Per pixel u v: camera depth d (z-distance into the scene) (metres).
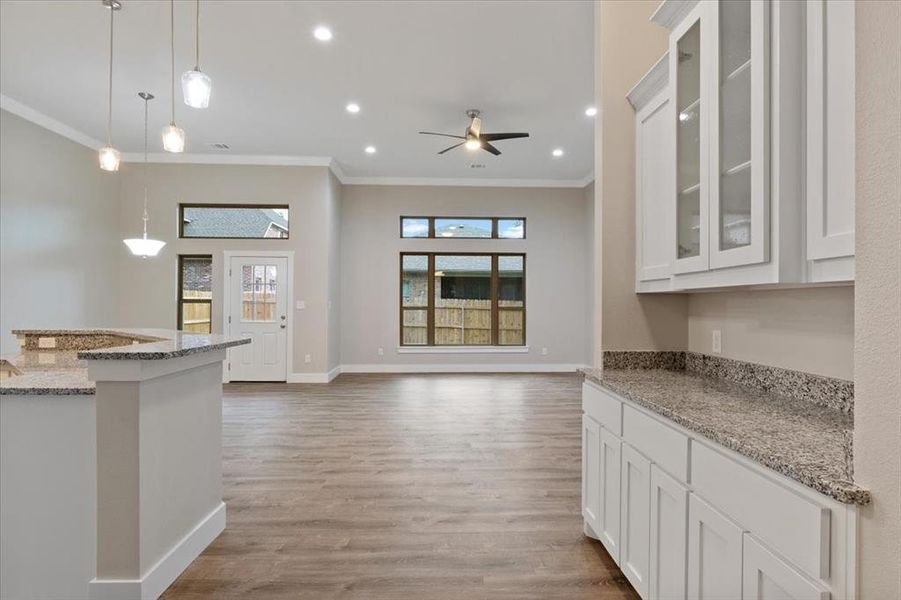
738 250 1.55
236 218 7.22
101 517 1.89
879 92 0.82
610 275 2.51
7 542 1.95
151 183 7.03
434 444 4.06
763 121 1.41
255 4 3.37
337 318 7.86
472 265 8.34
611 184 2.52
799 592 0.98
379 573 2.14
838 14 1.23
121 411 1.89
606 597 1.97
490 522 2.62
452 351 8.16
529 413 5.20
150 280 7.02
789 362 1.80
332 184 7.38
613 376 2.26
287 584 2.06
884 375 0.82
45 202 5.52
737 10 1.61
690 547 1.43
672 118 2.03
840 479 0.92
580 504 2.86
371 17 3.52
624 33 2.55
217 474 2.50
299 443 4.09
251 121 5.59
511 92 4.78
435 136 6.11
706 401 1.70
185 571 2.16
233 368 7.11
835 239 1.24
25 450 1.95
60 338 3.41
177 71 4.38
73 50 4.02
